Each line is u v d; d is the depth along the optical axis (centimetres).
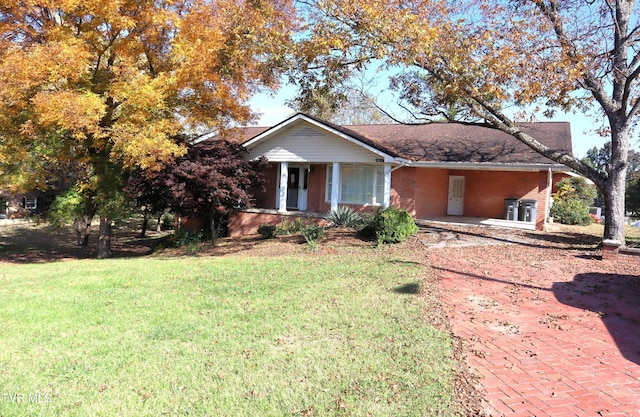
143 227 2659
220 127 1625
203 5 1366
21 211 3309
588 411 404
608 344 567
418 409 398
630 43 1210
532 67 1087
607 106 1212
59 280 935
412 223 1399
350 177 1908
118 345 536
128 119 1324
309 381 447
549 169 1582
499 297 766
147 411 391
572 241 1382
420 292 775
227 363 486
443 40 1116
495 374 473
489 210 2017
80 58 1242
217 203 1552
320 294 764
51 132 1409
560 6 1172
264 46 1217
